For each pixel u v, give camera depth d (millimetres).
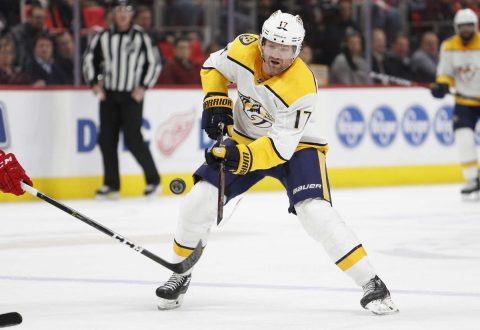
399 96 22484
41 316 8555
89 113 19375
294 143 8391
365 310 8828
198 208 8711
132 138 18984
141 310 8844
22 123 18625
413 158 22703
